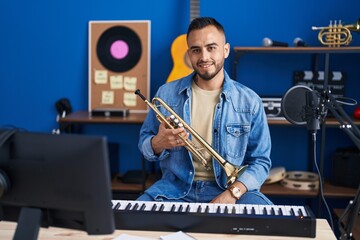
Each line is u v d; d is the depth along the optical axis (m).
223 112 1.79
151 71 2.67
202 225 1.14
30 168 0.93
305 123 1.28
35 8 2.68
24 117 2.79
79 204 0.92
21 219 0.97
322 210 2.68
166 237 1.10
